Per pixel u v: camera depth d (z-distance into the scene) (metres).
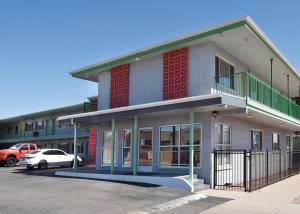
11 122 51.69
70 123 20.34
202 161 16.16
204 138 16.27
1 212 9.86
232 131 18.28
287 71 22.89
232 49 17.94
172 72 18.14
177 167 17.25
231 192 14.30
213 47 17.02
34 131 45.66
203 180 15.77
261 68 22.05
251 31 15.56
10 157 30.50
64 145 40.31
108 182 15.55
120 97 20.73
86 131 35.41
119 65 20.91
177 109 15.04
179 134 17.33
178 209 10.81
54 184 14.98
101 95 22.06
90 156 29.91
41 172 22.30
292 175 22.03
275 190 15.02
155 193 13.16
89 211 10.17
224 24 15.48
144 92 19.45
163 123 18.00
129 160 19.67
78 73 22.83
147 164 18.56
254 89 17.66
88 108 34.78
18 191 13.31
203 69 16.98
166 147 17.80
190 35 16.77
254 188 15.41
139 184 15.15
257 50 18.08
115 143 20.52
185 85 17.50
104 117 18.17
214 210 10.82
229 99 14.14
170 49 18.06
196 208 11.02
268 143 23.77
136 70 20.09
